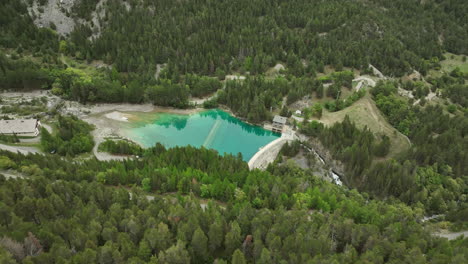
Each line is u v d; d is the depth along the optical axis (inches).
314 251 2886.3
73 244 2763.3
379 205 4384.8
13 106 6397.6
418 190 5083.7
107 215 3132.4
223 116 7490.2
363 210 3708.2
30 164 4274.1
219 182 4089.6
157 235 2837.1
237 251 2704.2
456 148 5600.4
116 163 4601.4
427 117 6717.5
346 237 3228.3
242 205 3526.1
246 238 3026.6
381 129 6678.2
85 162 4648.1
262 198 4025.6
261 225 3110.2
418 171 5310.0
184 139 6565.0
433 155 5590.6
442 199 4874.5
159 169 4436.5
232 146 6565.0
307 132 6658.5
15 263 2372.0
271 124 7160.4
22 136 5600.4
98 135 6146.7
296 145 6146.7
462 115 7578.7
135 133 6510.8
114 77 7701.8
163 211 3292.3
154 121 6973.4
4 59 7386.8
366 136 6038.4
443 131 6496.1
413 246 3129.9
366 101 7416.3
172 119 7140.8
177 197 3804.1
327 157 6146.7
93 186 3595.0
